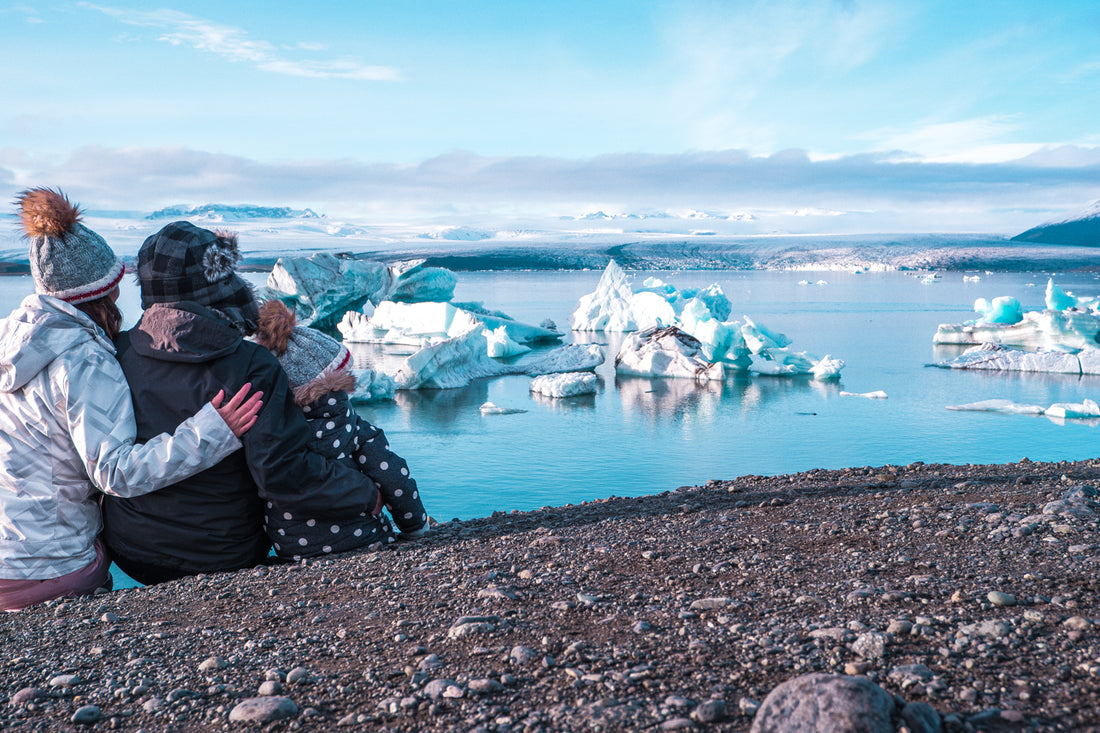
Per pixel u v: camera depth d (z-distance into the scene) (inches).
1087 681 65.1
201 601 110.3
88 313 120.6
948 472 205.0
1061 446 886.4
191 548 124.5
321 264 2345.0
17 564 112.8
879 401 1222.3
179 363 116.2
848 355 1822.1
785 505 165.5
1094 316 1728.6
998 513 136.3
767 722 56.8
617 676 72.6
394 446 938.7
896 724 56.1
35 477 113.3
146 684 79.0
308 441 129.1
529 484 759.1
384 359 1841.8
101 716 72.8
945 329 2015.3
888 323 2783.0
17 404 111.3
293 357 129.1
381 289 2532.0
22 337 108.4
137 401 116.0
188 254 118.9
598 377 1553.9
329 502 128.3
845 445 921.5
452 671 77.5
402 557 130.1
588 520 166.4
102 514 125.0
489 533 154.7
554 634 87.0
